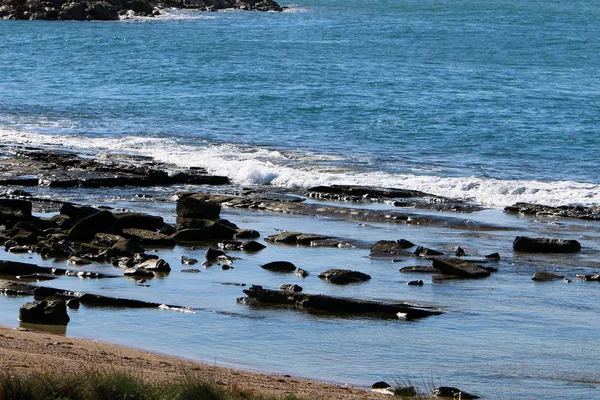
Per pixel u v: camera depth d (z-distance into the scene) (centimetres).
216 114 10112
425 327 3397
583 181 6994
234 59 16050
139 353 2875
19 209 4997
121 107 10519
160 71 14088
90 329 3253
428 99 11469
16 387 2064
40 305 3328
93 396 2094
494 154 8131
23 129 8900
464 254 4691
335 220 5609
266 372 2816
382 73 14412
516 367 2947
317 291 3869
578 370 2922
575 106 11125
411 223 5550
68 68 14475
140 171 6781
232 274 4162
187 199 5441
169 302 3628
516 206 6038
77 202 5894
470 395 2614
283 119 9850
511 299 3834
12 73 13750
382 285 4022
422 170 7281
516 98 11744
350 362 2961
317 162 7488
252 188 6638
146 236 4772
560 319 3547
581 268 4431
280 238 4938
